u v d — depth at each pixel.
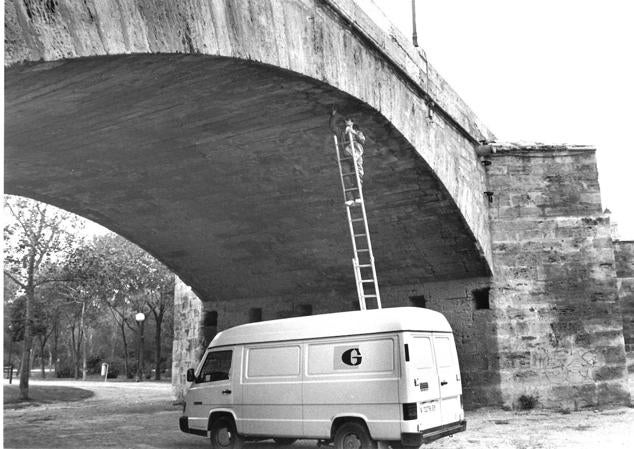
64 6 5.79
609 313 17.06
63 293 30.44
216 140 12.24
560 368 16.80
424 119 13.82
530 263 17.30
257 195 15.76
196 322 23.31
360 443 9.84
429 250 17.08
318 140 12.52
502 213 17.47
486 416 15.80
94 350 71.62
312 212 16.53
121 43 6.37
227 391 11.55
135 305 55.25
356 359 10.12
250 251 19.48
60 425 17.69
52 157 12.59
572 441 11.86
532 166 17.70
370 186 14.81
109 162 13.20
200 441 13.89
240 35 8.18
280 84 9.80
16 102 8.59
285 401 10.76
